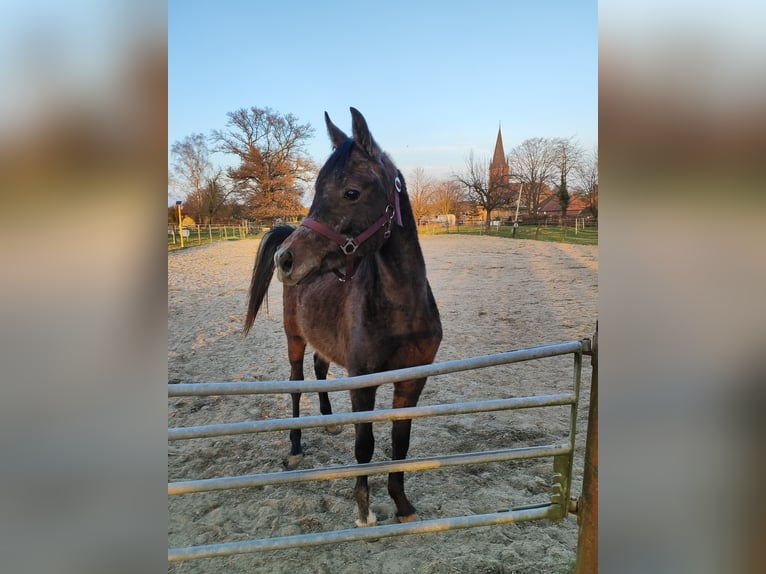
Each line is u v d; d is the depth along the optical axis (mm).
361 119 1853
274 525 2256
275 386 1307
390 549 2059
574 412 1543
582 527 1438
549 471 2660
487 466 2734
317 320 2537
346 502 2441
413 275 1970
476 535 2129
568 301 7102
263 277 2939
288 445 3174
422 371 1382
